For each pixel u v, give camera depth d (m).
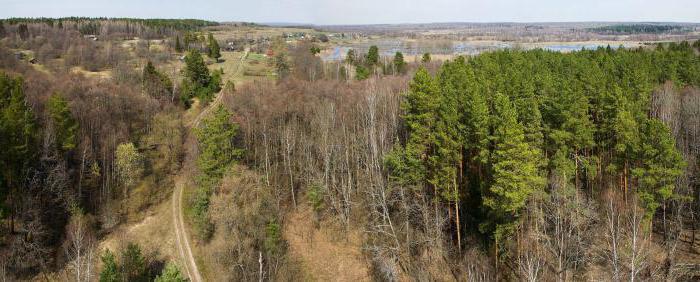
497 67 76.19
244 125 77.94
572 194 48.75
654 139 44.69
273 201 63.66
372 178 58.31
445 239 52.44
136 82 115.75
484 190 47.47
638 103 58.38
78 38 161.25
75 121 68.81
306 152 71.44
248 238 56.03
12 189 55.34
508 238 46.34
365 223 59.38
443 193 48.41
